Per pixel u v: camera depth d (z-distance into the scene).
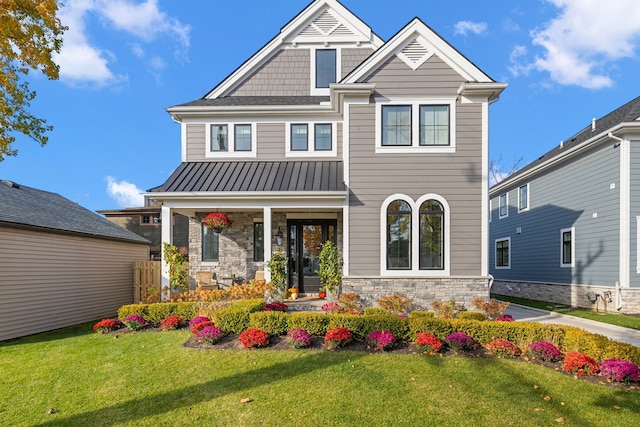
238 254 12.79
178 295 10.05
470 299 10.03
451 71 10.41
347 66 14.06
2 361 6.86
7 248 9.20
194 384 5.38
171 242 10.71
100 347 7.29
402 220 10.35
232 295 9.82
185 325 8.75
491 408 4.61
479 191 10.23
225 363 6.08
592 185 13.96
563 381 5.36
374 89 10.44
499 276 21.97
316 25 14.14
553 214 16.50
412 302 10.09
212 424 4.35
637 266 12.23
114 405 4.84
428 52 10.47
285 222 12.75
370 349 6.61
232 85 14.21
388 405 4.68
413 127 10.40
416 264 10.19
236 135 13.03
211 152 12.88
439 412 4.52
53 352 7.23
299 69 14.17
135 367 6.07
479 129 10.31
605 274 13.21
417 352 6.50
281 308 9.46
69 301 11.21
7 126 8.53
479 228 10.20
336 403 4.74
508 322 6.95
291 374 5.61
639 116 12.25
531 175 18.17
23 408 4.82
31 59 8.20
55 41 8.33
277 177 11.27
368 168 10.44
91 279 12.26
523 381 5.36
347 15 14.04
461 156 10.30
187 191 10.47
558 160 15.66
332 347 6.62
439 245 10.26
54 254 10.70
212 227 11.49
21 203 11.40
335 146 12.76
